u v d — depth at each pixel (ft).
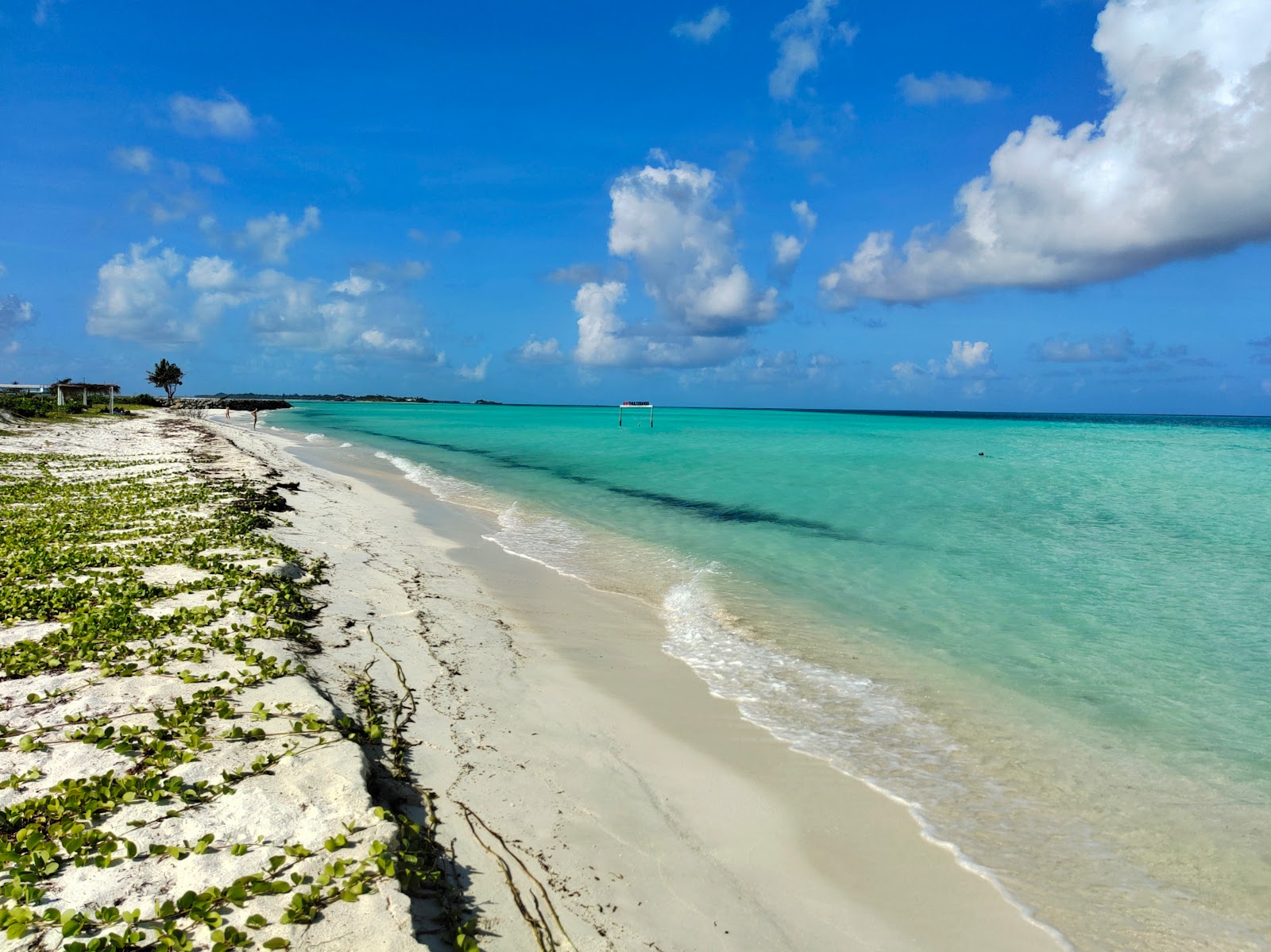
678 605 43.96
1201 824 21.95
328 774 20.52
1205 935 17.54
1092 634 38.60
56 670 27.37
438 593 44.50
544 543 61.98
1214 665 34.32
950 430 277.44
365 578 46.29
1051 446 180.24
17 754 21.09
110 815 18.24
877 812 22.41
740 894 18.43
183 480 85.71
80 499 69.82
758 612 42.37
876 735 27.48
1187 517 74.02
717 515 75.77
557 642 37.11
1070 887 19.24
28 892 15.26
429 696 28.55
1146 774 24.77
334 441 208.13
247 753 21.50
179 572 42.22
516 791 22.18
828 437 221.87
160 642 30.55
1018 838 21.26
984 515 74.84
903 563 54.08
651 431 265.95
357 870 16.43
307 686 26.61
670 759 25.30
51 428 164.25
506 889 17.54
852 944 16.97
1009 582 48.73
